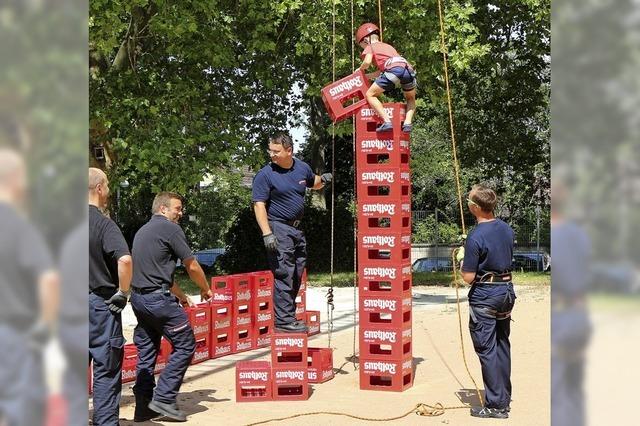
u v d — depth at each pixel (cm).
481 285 694
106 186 576
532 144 2759
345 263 2820
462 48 1733
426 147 4338
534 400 770
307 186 920
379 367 837
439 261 3569
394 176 824
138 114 1600
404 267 842
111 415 565
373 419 703
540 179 3009
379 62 823
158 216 704
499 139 2762
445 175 4316
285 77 2259
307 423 689
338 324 1370
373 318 845
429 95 1941
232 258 2783
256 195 877
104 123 1568
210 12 1627
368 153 831
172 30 1551
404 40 1750
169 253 688
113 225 565
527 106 2719
